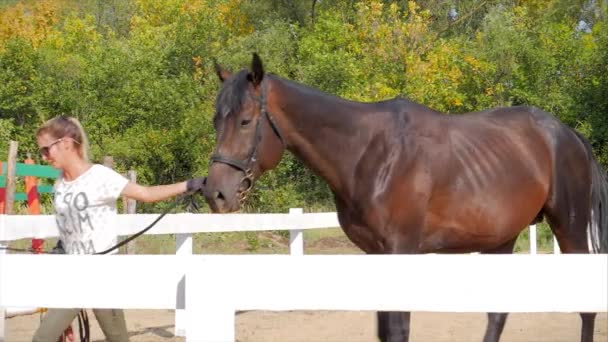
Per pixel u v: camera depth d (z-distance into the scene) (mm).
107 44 23328
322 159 4781
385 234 4680
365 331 7418
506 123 5477
